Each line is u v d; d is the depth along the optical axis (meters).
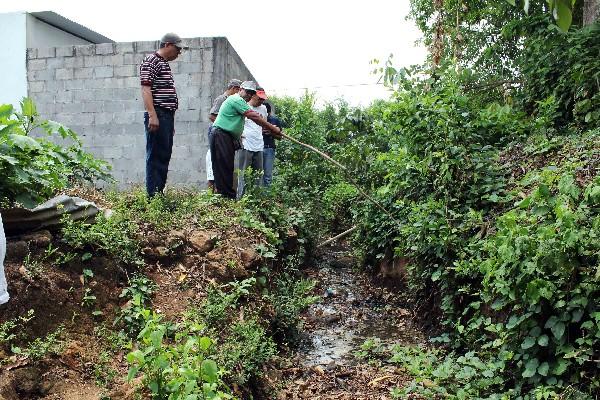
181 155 7.81
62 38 9.73
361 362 4.53
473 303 3.97
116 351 3.28
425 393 3.65
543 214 3.53
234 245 4.75
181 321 3.72
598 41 6.06
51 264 3.51
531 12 7.42
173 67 7.81
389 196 6.40
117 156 8.08
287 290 5.23
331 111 12.32
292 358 4.54
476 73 7.86
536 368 3.27
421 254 5.06
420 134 5.30
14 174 3.46
